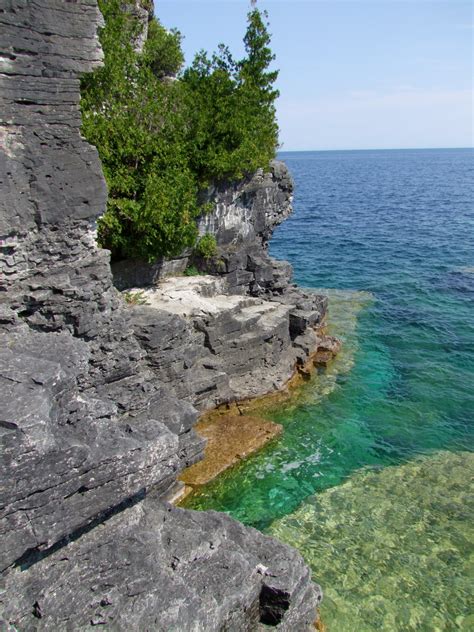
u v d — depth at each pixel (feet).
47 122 51.42
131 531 40.60
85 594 34.86
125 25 107.14
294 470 78.23
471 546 63.77
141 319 73.46
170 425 64.59
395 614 54.65
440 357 118.62
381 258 216.95
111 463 36.06
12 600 33.47
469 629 53.26
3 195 48.47
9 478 30.55
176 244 97.09
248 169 116.78
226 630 38.37
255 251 124.77
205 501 70.85
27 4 47.21
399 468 79.30
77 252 57.31
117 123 87.81
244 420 87.86
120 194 91.61
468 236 258.16
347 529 66.59
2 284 51.52
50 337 43.52
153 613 34.45
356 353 119.96
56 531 33.58
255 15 139.13
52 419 35.09
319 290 172.04
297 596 42.88
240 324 97.14
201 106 108.99
